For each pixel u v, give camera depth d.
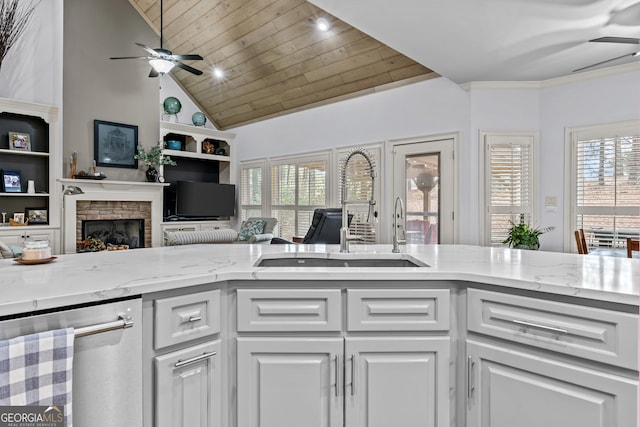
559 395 1.28
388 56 4.62
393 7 2.76
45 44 5.15
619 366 1.18
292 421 1.47
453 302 1.50
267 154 6.84
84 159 5.43
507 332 1.38
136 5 5.92
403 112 4.90
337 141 5.69
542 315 1.32
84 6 5.43
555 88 4.11
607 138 3.79
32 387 1.01
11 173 4.86
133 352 1.24
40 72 5.10
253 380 1.48
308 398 1.47
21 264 1.65
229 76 6.23
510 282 1.37
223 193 7.10
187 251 2.16
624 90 3.70
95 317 1.17
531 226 4.23
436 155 4.60
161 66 4.30
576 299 1.26
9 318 1.03
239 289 1.48
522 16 2.81
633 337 1.16
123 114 5.84
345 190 2.18
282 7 4.57
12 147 4.82
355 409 1.48
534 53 3.47
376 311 1.48
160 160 6.11
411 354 1.48
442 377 1.49
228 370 1.49
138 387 1.25
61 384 1.05
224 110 7.19
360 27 3.07
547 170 4.17
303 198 6.19
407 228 4.88
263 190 6.92
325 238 3.59
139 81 6.02
